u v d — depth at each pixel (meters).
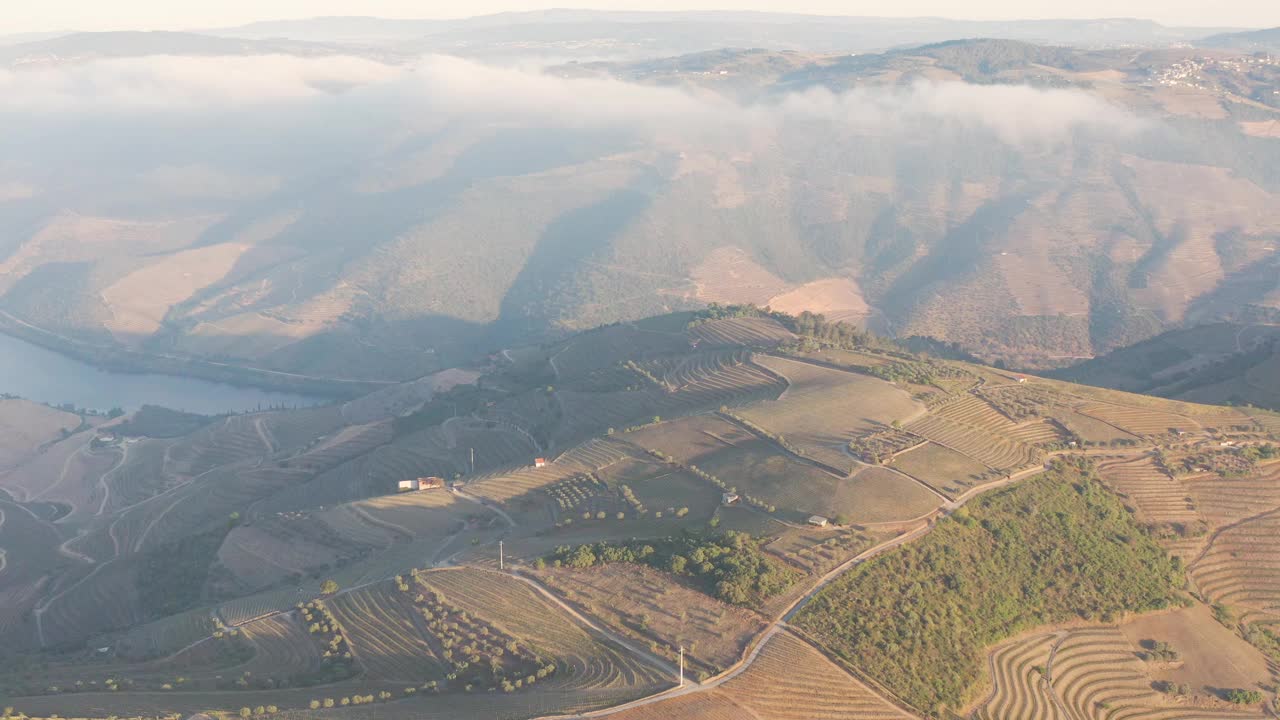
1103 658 182.50
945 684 163.50
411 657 174.00
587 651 166.12
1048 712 165.38
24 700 169.88
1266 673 185.62
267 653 187.12
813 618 171.00
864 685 157.62
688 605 176.38
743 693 152.25
